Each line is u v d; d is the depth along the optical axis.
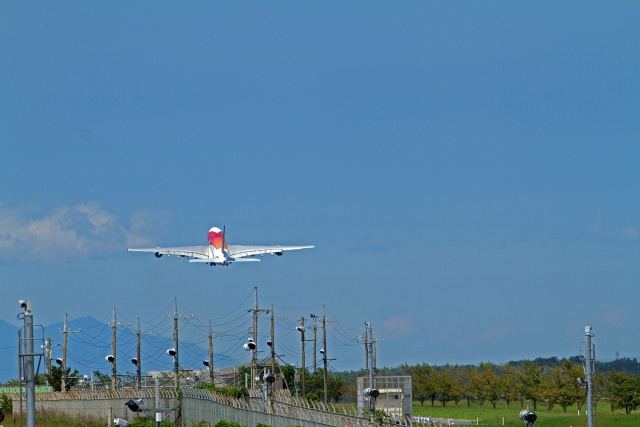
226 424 152.50
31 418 98.19
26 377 99.00
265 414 155.75
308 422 141.25
